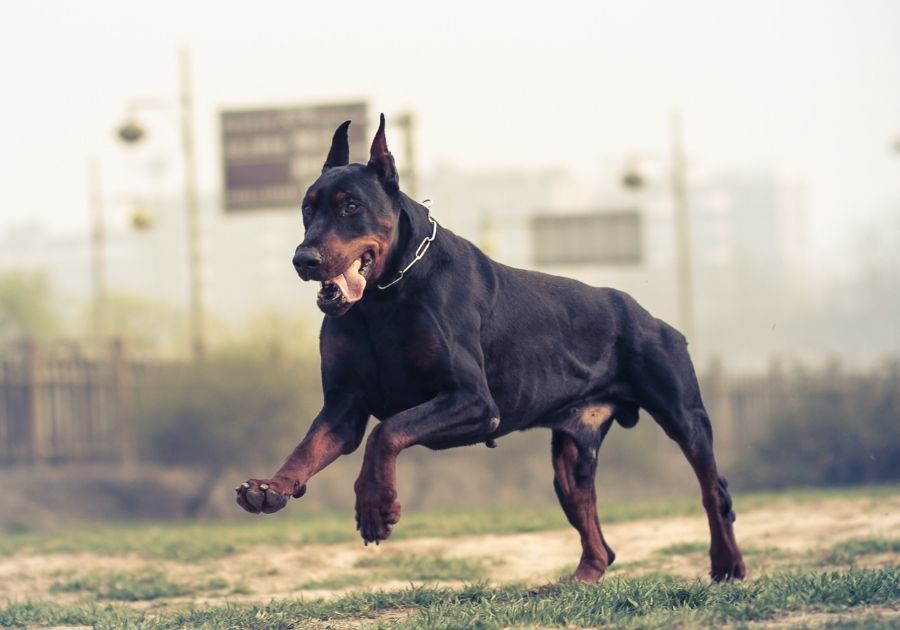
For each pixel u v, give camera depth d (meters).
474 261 6.60
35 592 9.43
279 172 24.91
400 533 11.66
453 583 9.09
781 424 25.50
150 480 22.72
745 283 97.12
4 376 22.59
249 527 14.45
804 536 10.65
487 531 11.71
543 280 7.03
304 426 24.12
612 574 9.02
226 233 103.62
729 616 5.85
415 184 24.77
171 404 23.47
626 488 25.92
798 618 5.82
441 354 6.14
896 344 87.25
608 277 101.44
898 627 5.31
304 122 24.81
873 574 6.73
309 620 6.50
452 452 25.83
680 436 7.32
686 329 30.91
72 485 21.88
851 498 13.24
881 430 25.00
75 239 109.12
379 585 9.12
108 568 10.42
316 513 22.14
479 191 101.12
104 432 23.97
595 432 7.31
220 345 25.17
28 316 34.28
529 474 25.50
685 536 10.94
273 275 102.25
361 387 6.24
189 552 10.91
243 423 23.55
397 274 6.10
